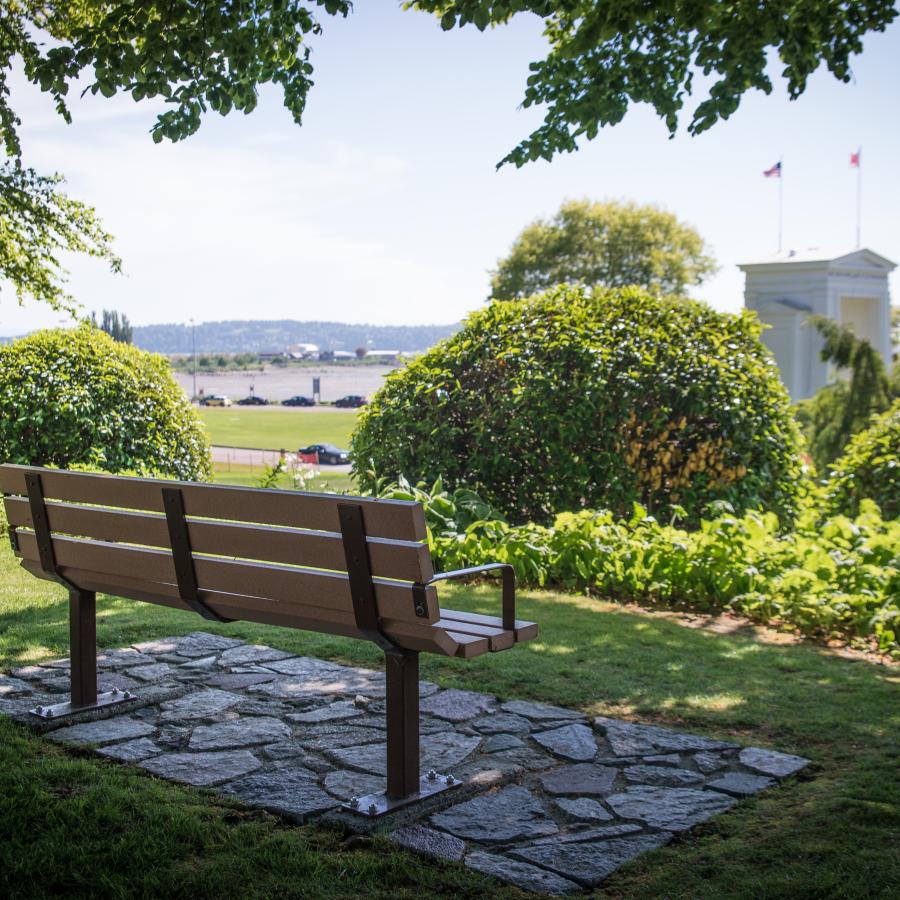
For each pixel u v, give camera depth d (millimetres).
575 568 8047
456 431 9906
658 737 4508
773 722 4773
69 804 3588
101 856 3188
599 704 5062
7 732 4465
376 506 3416
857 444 10117
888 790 3830
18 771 3945
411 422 10133
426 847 3355
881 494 9688
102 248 12688
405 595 3432
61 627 6508
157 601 4496
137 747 4336
